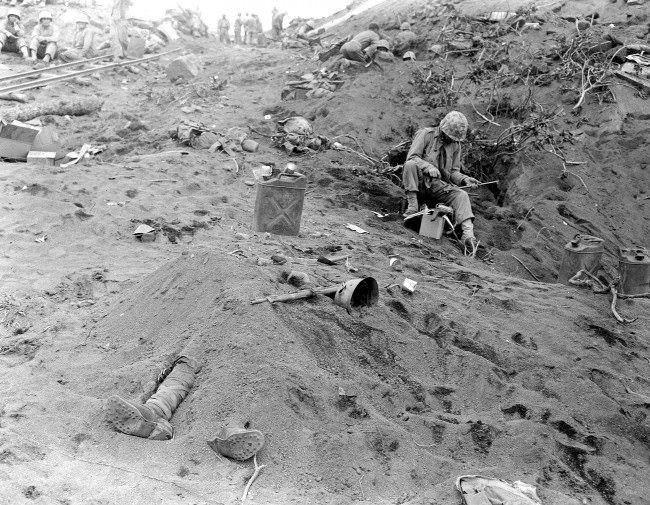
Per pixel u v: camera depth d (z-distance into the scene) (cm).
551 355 579
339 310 522
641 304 750
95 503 337
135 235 741
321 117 1361
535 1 1773
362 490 380
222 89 1669
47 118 1430
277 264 613
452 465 411
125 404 390
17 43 2098
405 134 1314
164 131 1266
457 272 764
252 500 354
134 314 516
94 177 943
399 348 514
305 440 398
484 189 1213
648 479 439
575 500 392
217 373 428
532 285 763
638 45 1479
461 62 1575
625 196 1170
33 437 384
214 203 895
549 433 451
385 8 2047
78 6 2483
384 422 429
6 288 589
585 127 1308
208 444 386
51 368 461
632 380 568
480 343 559
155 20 2886
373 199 1033
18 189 850
